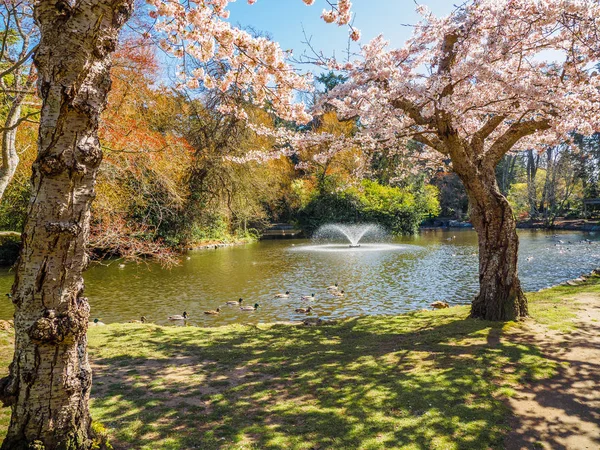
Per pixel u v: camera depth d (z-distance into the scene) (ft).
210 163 77.51
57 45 8.65
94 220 46.85
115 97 42.78
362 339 23.65
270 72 15.99
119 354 21.34
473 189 25.54
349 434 12.48
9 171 22.27
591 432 12.68
